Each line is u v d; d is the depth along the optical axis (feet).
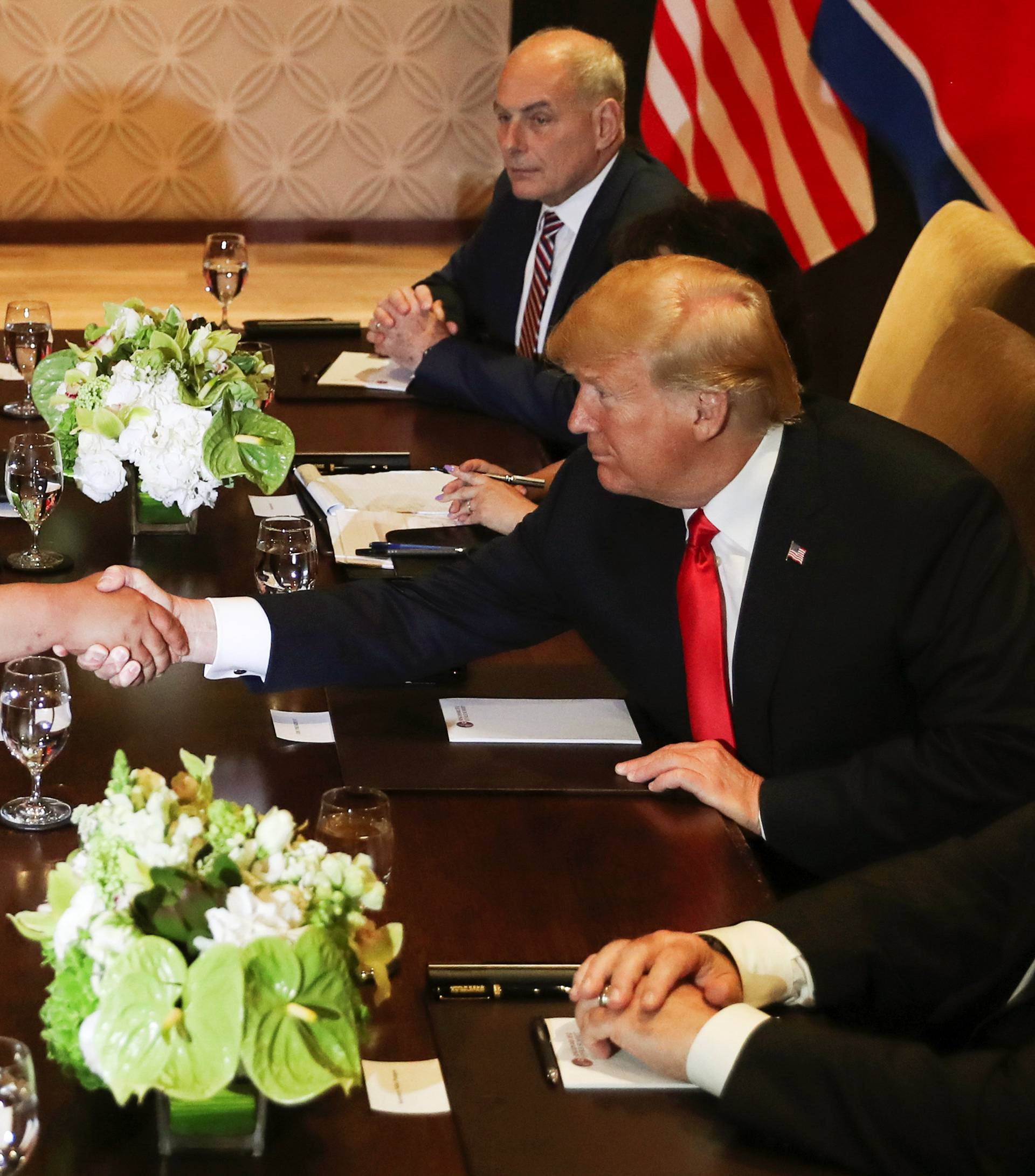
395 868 4.37
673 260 5.16
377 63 18.40
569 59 9.18
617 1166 3.31
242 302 17.01
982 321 7.39
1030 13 12.31
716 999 3.75
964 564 5.17
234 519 7.10
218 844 3.20
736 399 5.04
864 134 13.64
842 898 4.21
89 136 18.08
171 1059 2.87
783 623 5.27
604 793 4.89
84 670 5.53
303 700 5.45
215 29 17.85
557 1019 3.78
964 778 4.97
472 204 19.51
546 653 6.04
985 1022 4.18
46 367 6.70
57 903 3.22
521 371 8.77
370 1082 3.50
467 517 7.06
